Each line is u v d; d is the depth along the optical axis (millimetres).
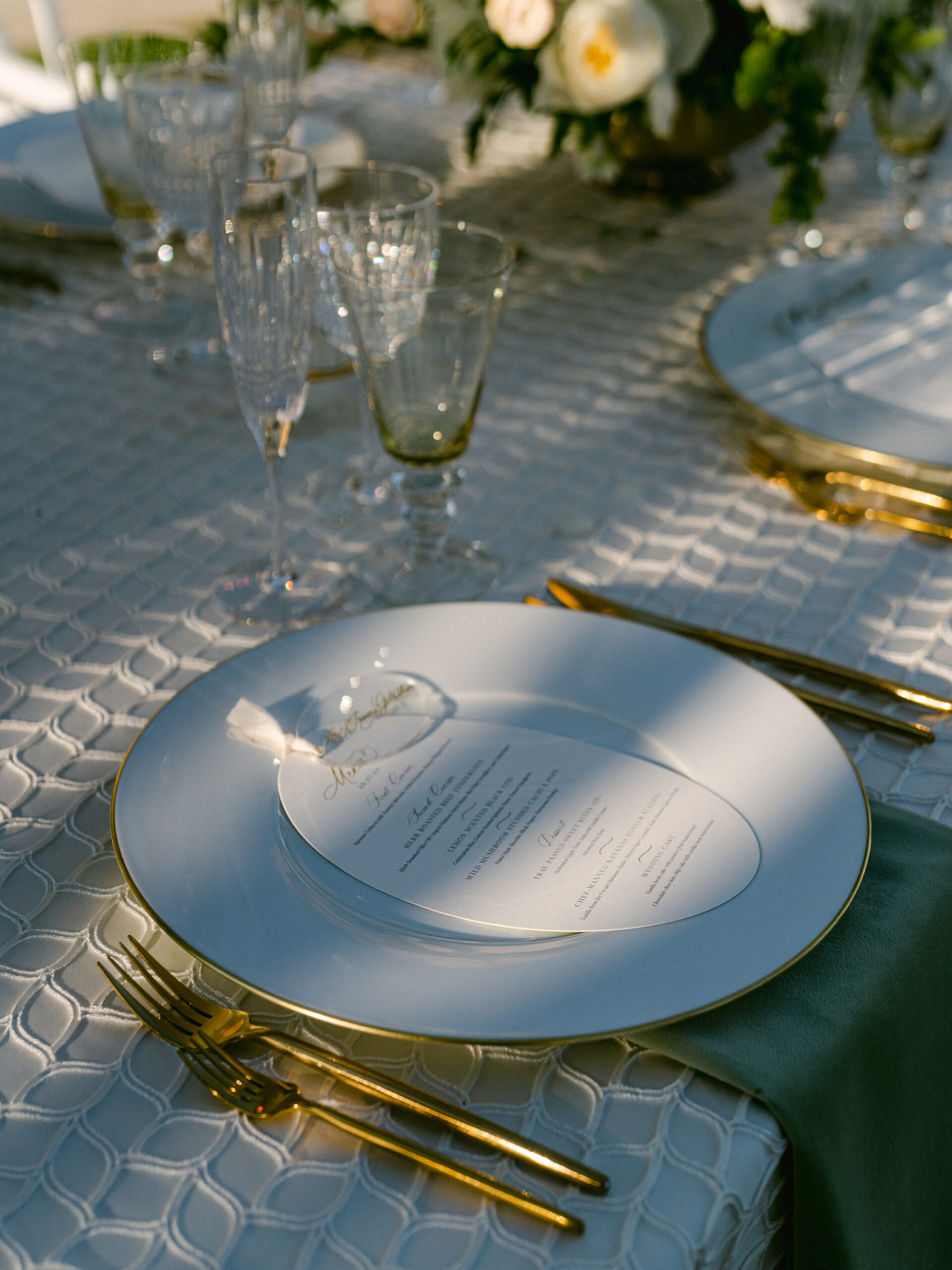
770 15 979
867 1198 460
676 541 791
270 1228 391
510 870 486
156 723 554
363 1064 448
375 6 1190
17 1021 469
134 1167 413
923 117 1189
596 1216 389
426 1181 404
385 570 759
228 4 1041
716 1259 391
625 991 426
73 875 542
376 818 513
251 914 463
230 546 796
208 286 1163
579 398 967
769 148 1471
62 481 867
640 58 998
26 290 1139
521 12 989
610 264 1195
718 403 958
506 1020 414
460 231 711
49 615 727
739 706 568
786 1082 418
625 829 504
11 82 1949
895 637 695
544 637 619
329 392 960
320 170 796
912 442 802
